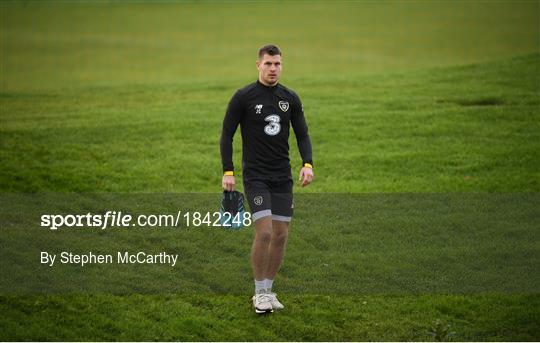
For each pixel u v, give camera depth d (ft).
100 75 367.66
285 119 89.25
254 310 91.91
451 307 93.20
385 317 90.89
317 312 91.45
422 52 442.91
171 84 249.75
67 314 89.30
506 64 250.37
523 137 167.53
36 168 146.20
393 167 151.94
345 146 165.48
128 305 92.43
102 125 180.34
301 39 521.65
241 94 88.63
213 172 148.36
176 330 86.12
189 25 595.47
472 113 187.52
